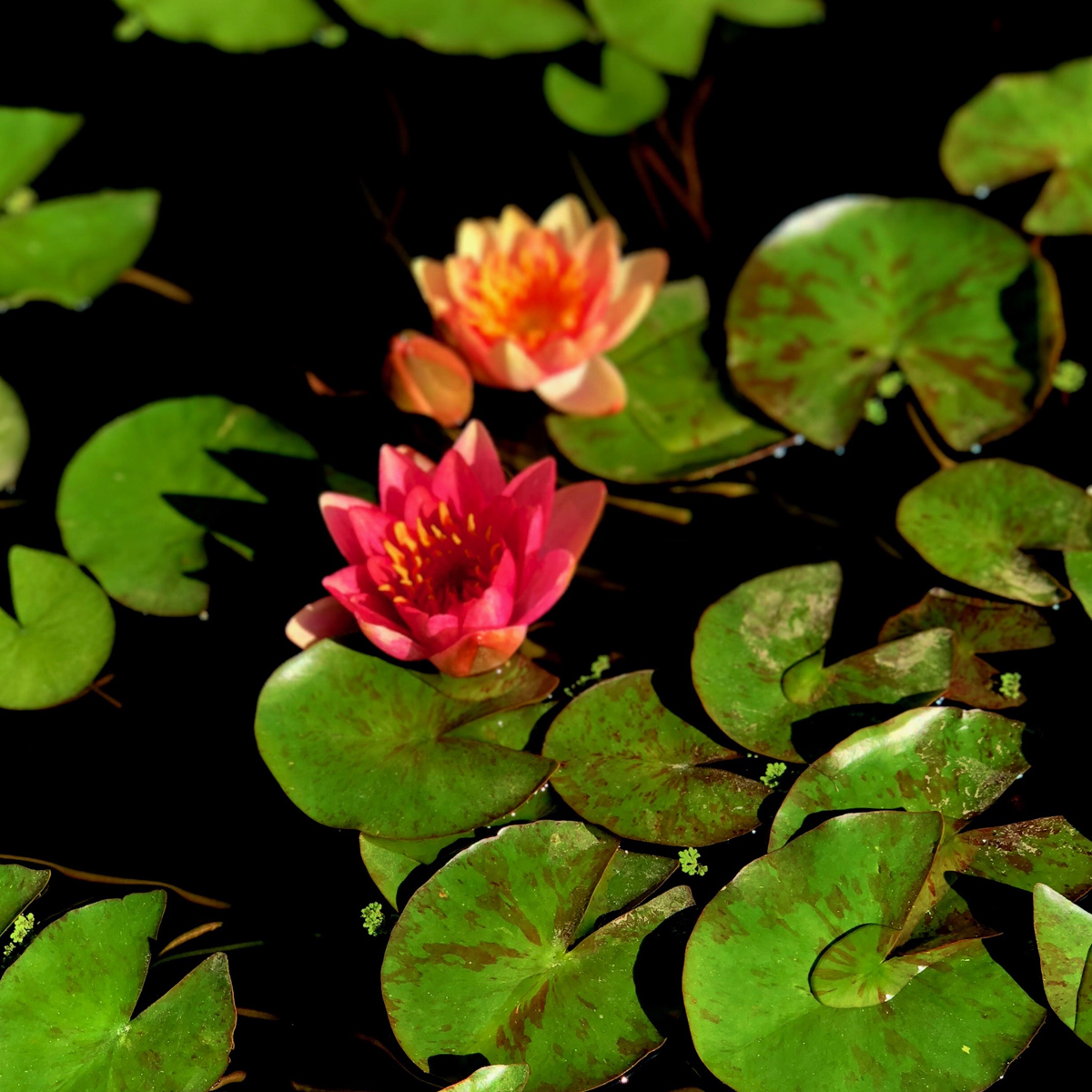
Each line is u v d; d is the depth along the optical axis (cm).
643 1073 227
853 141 250
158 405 241
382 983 228
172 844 234
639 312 241
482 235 246
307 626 234
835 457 241
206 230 251
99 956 229
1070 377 241
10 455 241
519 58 256
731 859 230
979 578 234
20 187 247
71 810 236
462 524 235
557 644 237
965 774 230
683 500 241
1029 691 232
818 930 227
